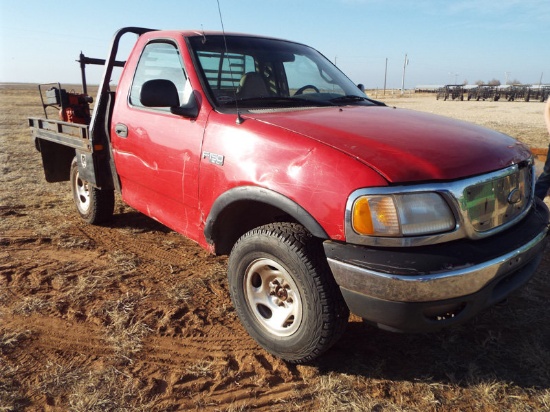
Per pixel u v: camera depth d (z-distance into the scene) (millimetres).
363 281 2225
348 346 2924
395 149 2402
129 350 2838
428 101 44188
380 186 2207
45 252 4387
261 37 3980
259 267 2717
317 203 2355
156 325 3143
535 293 3590
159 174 3473
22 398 2404
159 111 3486
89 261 4199
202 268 4098
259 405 2412
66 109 5836
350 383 2576
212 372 2662
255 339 2848
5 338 2934
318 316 2414
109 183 4527
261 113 3008
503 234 2512
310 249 2428
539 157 5723
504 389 2523
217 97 3166
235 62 3510
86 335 3004
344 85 4023
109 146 4215
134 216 5562
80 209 5324
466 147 2541
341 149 2398
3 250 4402
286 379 2613
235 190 2742
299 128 2646
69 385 2512
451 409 2383
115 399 2408
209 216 2979
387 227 2199
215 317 3279
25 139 12719
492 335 3014
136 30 4465
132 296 3520
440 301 2195
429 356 2828
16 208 5863
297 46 4191
